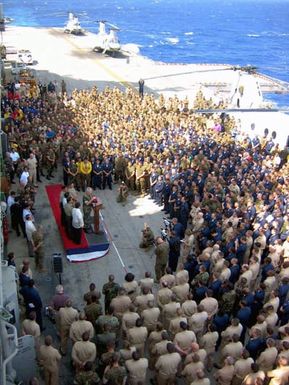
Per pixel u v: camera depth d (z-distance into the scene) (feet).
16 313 38.78
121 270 55.72
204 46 346.54
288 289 44.50
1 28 173.58
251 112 98.58
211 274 46.62
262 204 59.62
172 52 310.45
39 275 53.21
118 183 78.79
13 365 35.24
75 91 114.52
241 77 121.29
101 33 209.46
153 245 60.34
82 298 50.03
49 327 44.62
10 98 110.01
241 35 426.51
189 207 63.82
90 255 57.57
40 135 80.69
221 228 54.08
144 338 36.96
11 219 59.93
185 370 33.22
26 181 65.92
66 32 274.16
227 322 41.14
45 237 61.21
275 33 453.58
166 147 79.82
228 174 71.36
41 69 169.17
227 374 33.73
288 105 172.35
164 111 104.63
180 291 42.68
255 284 50.01
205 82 161.79
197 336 38.88
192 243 54.24
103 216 68.28
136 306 40.47
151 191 73.31
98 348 37.04
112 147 78.69
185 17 591.37
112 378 31.78
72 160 73.10
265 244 52.42
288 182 65.16
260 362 34.99
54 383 35.99
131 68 180.45
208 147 80.64
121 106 105.60
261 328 37.91
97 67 178.91
